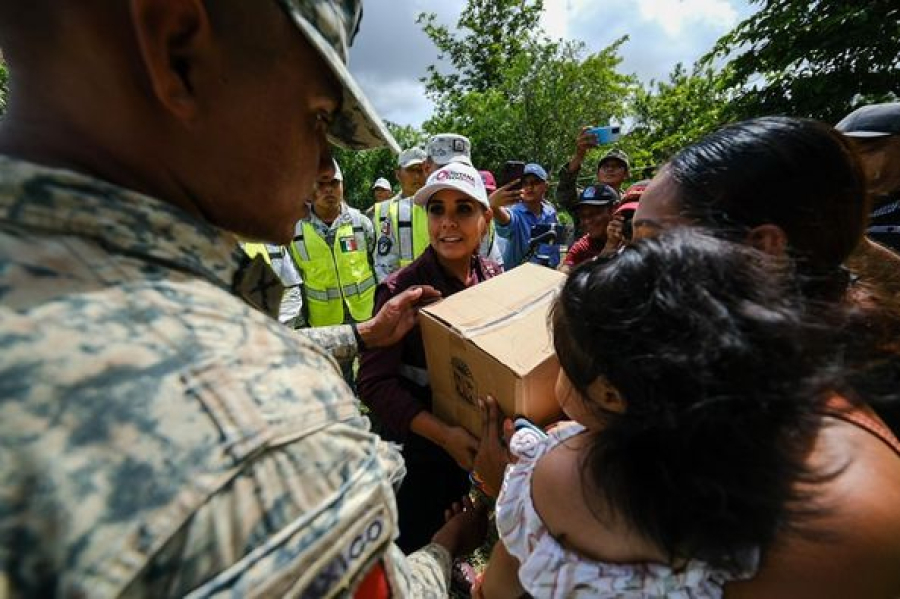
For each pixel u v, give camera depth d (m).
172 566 0.39
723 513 0.55
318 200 3.64
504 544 0.84
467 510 1.39
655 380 0.56
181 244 0.51
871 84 5.54
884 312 0.80
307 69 0.57
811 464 0.58
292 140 0.59
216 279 0.54
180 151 0.53
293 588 0.43
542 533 0.74
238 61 0.52
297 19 0.52
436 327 1.34
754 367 0.53
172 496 0.39
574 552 0.70
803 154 0.75
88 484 0.37
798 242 0.77
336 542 0.46
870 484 0.58
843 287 0.80
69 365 0.39
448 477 1.78
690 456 0.56
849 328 0.71
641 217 0.87
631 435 0.59
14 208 0.43
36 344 0.38
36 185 0.44
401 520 1.76
